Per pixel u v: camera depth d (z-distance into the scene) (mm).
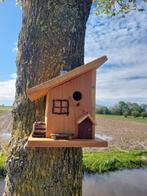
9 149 514
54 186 484
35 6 527
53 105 450
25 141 494
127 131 3629
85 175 1752
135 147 2561
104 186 1539
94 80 463
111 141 2840
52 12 517
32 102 501
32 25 523
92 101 459
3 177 1500
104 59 448
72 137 436
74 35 524
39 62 509
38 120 495
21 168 490
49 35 513
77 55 527
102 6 902
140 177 1731
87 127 444
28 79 511
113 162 1938
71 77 439
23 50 526
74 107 453
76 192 505
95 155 2098
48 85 425
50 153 490
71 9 525
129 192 1457
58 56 510
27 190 484
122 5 861
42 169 485
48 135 441
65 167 494
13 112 522
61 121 447
